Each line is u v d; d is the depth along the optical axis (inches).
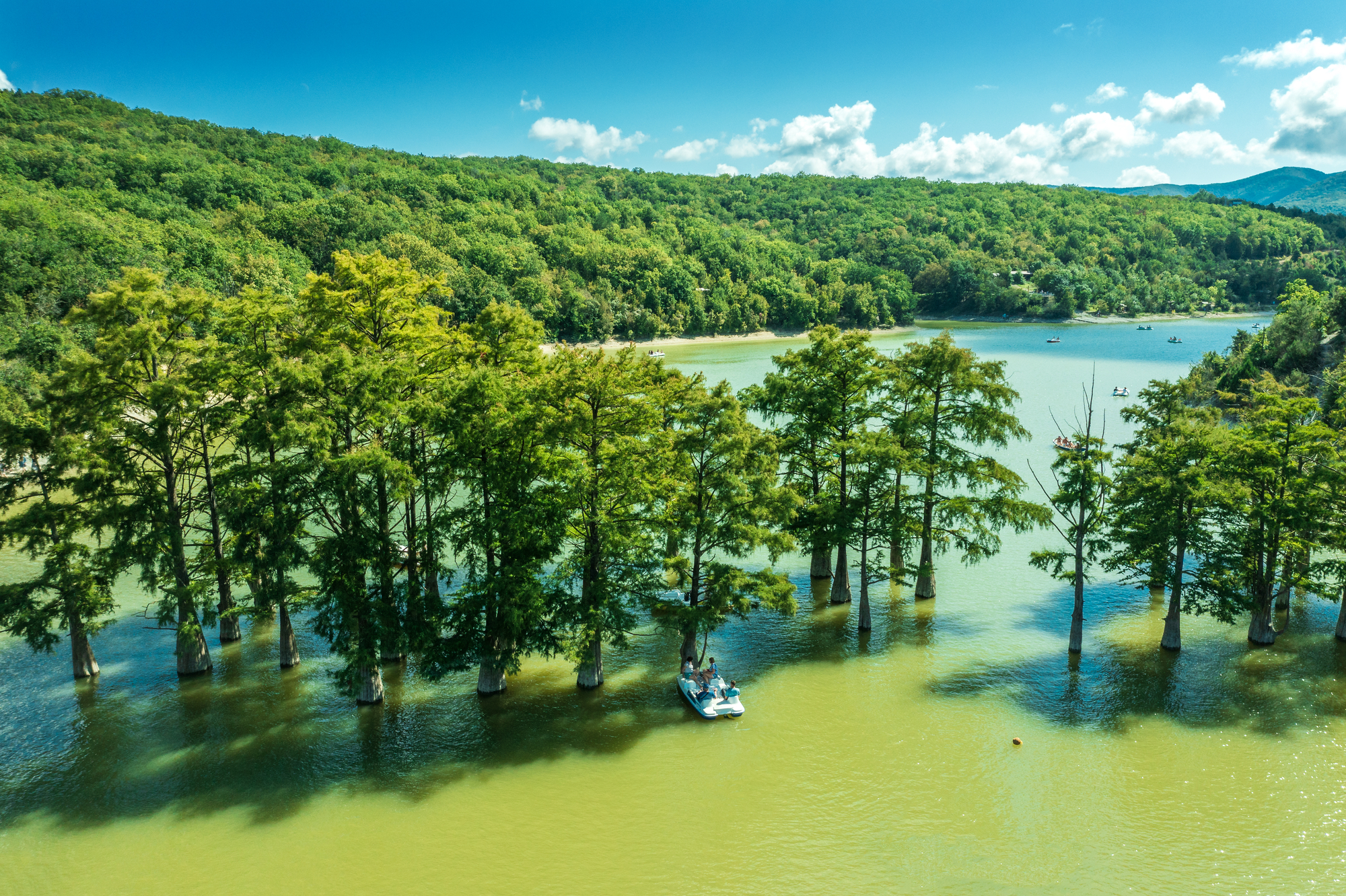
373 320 1357.0
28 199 5098.4
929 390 1643.7
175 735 1222.3
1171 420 1796.3
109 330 1161.4
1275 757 1142.3
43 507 1223.5
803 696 1346.0
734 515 1328.7
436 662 1218.0
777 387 1609.3
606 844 973.2
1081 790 1071.6
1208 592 1466.5
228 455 1405.0
